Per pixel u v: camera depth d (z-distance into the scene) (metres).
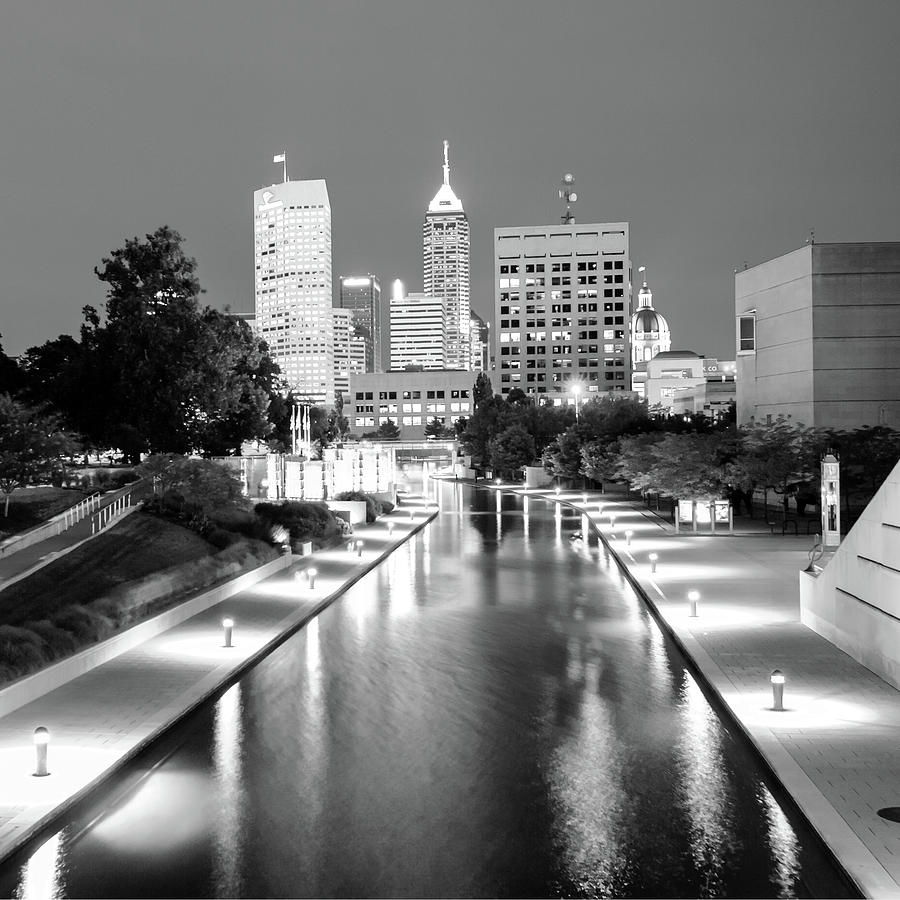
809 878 10.52
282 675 20.12
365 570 37.06
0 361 64.19
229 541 37.47
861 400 59.69
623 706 17.55
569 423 112.25
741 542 44.44
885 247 59.69
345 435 187.00
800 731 15.01
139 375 57.38
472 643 23.33
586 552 43.53
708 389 154.38
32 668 18.22
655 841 11.55
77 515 38.28
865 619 19.36
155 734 15.45
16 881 10.60
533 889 10.34
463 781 13.64
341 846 11.47
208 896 10.22
